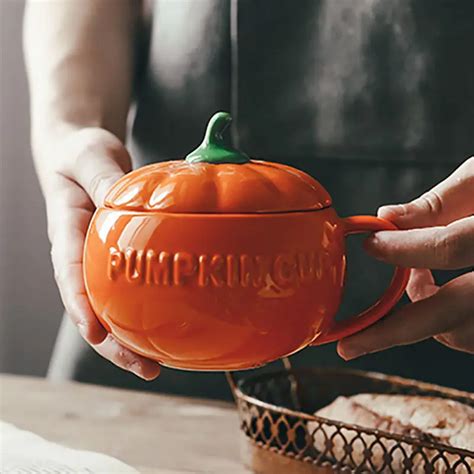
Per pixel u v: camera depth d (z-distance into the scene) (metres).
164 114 0.96
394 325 0.63
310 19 0.90
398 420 0.70
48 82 0.87
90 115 0.86
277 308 0.56
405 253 0.60
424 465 0.64
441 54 0.87
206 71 0.93
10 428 0.75
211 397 0.95
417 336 0.63
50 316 1.56
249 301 0.55
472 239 0.59
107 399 0.85
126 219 0.56
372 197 0.90
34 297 1.56
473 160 0.65
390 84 0.89
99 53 0.90
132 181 0.57
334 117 0.90
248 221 0.55
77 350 0.98
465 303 0.62
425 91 0.88
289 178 0.58
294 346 0.58
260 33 0.91
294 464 0.68
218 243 0.55
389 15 0.88
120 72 0.91
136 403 0.84
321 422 0.66
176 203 0.55
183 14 0.94
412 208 0.63
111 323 0.58
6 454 0.71
